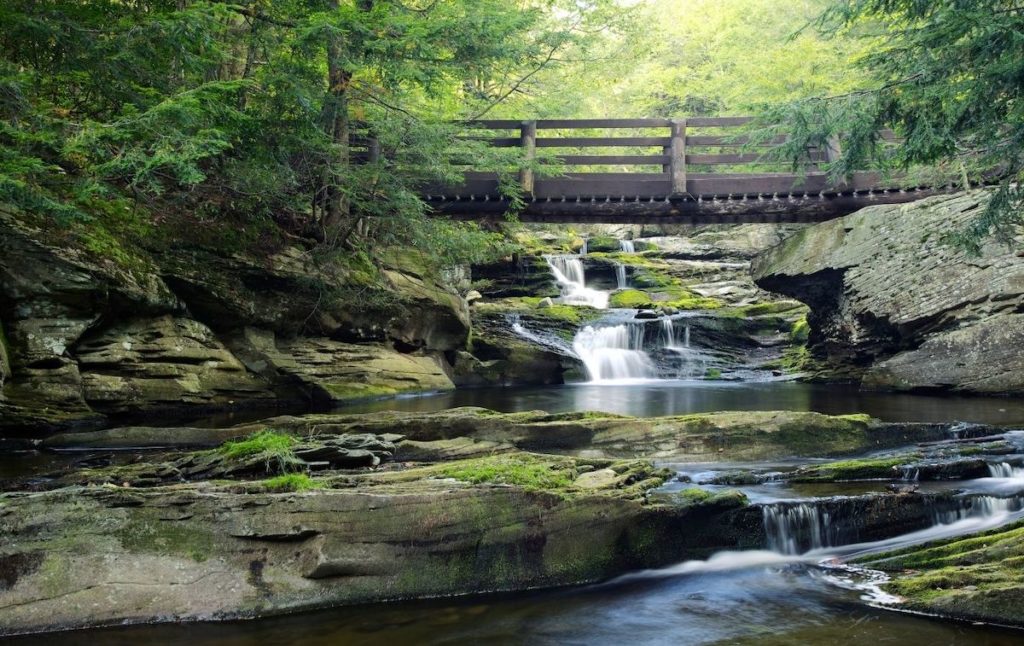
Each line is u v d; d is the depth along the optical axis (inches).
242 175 487.8
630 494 252.7
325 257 574.2
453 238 609.3
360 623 200.7
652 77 1254.3
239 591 205.9
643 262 1100.5
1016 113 349.1
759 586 229.3
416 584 219.0
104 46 345.4
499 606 214.2
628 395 620.1
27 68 352.5
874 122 355.6
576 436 346.0
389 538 219.8
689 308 935.7
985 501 272.7
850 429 359.6
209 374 482.0
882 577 231.0
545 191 676.7
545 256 1074.1
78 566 201.3
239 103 448.8
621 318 861.2
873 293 642.2
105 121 387.9
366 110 568.1
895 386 599.8
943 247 600.1
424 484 239.5
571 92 888.3
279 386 528.1
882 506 267.0
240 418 448.5
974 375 558.3
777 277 744.3
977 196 585.6
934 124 343.6
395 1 505.0
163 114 317.4
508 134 882.1
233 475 266.5
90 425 411.5
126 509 211.3
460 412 369.7
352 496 220.5
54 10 342.6
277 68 459.2
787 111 370.0
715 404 557.0
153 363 454.9
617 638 193.3
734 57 1175.0
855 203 670.5
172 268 474.3
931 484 298.4
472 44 485.7
